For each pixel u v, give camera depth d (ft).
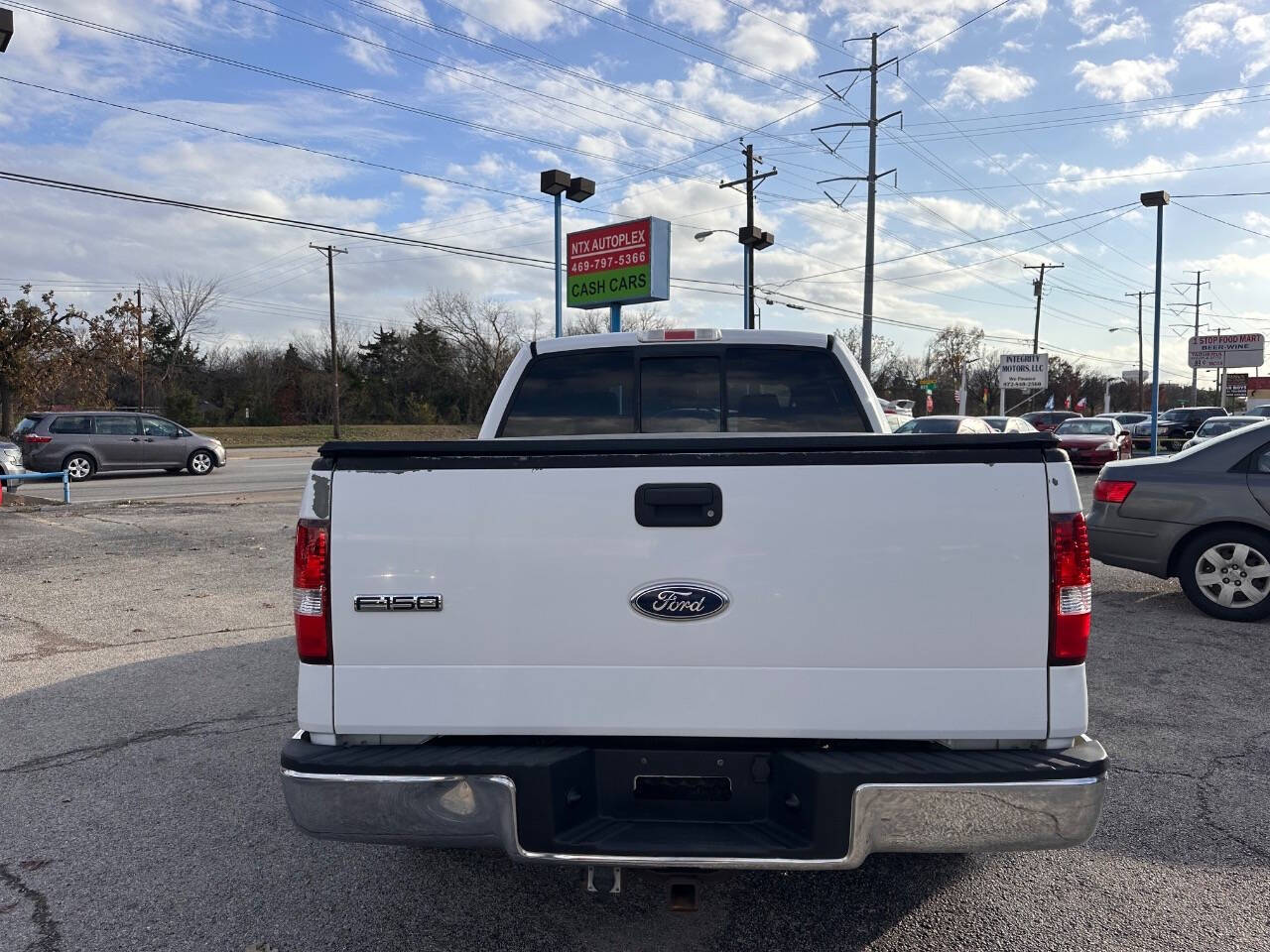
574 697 8.53
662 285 67.92
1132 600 26.16
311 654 8.69
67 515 48.29
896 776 7.97
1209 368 157.38
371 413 243.40
